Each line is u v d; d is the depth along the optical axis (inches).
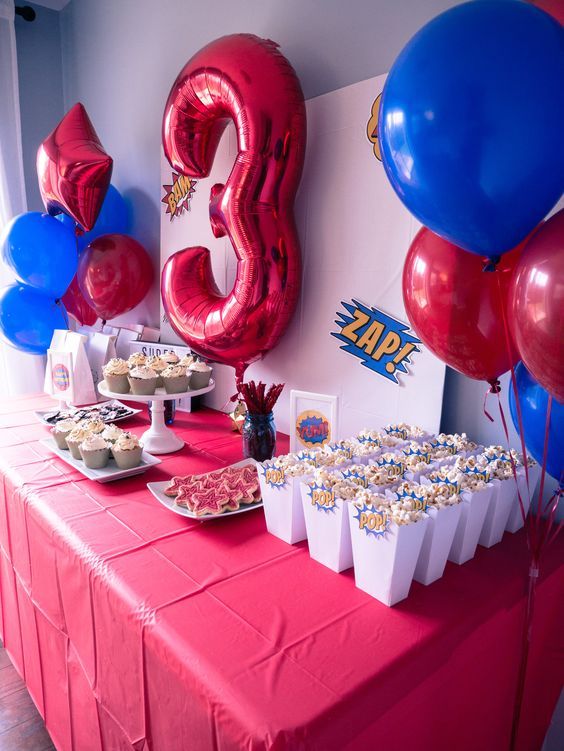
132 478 40.1
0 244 63.4
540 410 24.2
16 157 82.0
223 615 23.0
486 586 25.7
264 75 39.5
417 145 19.3
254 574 26.5
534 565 25.8
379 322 41.7
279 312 43.8
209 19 58.0
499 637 25.8
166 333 68.7
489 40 18.0
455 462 30.7
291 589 25.2
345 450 33.0
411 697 20.9
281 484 29.2
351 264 43.2
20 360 85.5
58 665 34.3
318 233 45.8
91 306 70.7
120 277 66.7
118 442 40.4
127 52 73.3
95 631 28.0
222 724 18.1
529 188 19.1
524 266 20.0
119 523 32.3
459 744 24.9
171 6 63.5
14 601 42.3
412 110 19.1
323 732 17.2
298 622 22.6
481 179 18.7
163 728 22.6
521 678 26.5
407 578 24.0
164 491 36.0
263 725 17.0
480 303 24.3
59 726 36.0
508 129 17.8
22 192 83.1
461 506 25.9
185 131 45.5
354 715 18.2
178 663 20.6
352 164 42.1
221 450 47.1
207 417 58.3
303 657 20.3
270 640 21.3
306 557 28.4
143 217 74.9
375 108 39.8
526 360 21.0
